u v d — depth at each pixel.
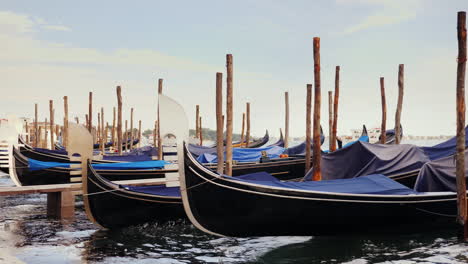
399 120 20.62
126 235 12.28
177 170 10.18
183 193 9.98
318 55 14.76
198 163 10.04
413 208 11.16
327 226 10.80
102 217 12.17
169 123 9.91
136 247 11.10
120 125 28.80
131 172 18.41
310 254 10.35
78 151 11.70
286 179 20.53
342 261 9.76
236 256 10.35
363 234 11.37
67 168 18.34
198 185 10.03
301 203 10.38
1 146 18.47
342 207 10.62
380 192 10.84
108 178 18.06
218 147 16.62
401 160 13.95
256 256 10.31
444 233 12.00
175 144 10.00
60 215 14.65
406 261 9.66
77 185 14.92
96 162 21.08
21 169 18.47
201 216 10.23
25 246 11.03
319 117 14.62
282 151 23.84
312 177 14.62
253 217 10.33
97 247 11.05
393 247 10.74
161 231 12.74
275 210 10.33
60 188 14.63
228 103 16.05
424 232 11.88
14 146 18.61
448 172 12.00
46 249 10.79
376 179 11.58
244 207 10.21
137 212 12.57
